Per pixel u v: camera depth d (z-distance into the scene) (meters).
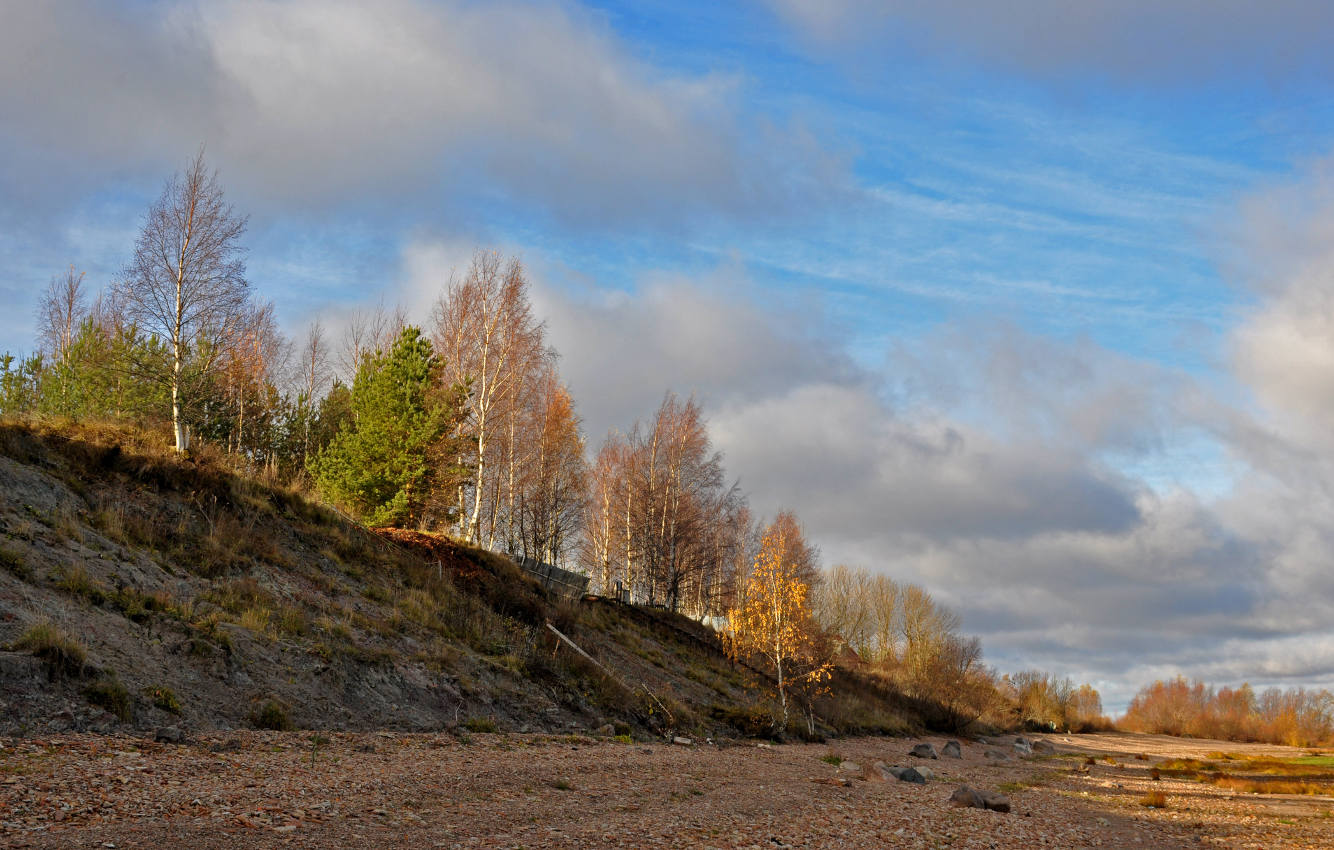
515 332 39.78
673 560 51.97
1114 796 26.45
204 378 31.50
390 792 12.52
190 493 24.41
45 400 38.72
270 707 16.31
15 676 12.96
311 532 27.47
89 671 14.12
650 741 25.28
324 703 17.91
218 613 18.94
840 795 19.61
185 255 28.94
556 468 49.75
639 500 54.50
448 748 17.48
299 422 46.44
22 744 11.55
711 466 54.66
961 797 20.48
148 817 9.34
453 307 41.09
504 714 22.41
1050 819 19.69
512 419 42.59
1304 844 18.22
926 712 55.81
